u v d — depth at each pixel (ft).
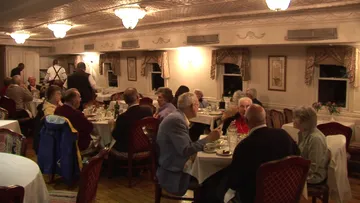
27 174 8.55
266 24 21.21
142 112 16.08
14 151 11.65
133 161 16.62
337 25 18.16
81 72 23.79
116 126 16.19
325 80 21.24
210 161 11.19
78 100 15.64
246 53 24.61
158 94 16.34
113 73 37.40
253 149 9.29
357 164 17.90
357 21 17.46
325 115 20.72
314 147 10.95
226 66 26.73
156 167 12.25
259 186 8.78
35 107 28.60
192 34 25.93
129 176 15.99
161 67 31.22
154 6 18.66
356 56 19.21
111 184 16.38
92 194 9.18
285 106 23.08
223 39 23.76
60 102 17.80
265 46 23.72
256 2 17.63
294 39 19.94
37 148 16.51
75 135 14.47
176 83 30.71
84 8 18.76
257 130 9.49
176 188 11.35
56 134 14.80
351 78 19.35
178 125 11.18
